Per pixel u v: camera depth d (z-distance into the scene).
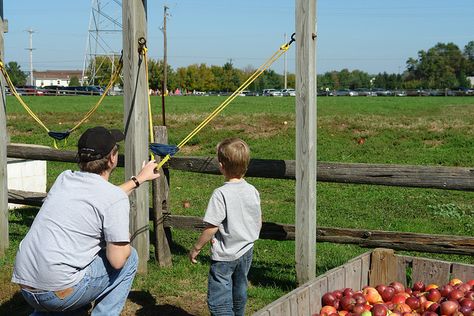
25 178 11.07
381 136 20.64
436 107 42.47
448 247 5.94
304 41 5.75
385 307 4.85
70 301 3.93
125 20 6.49
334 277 5.25
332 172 6.11
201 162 6.95
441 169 5.74
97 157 4.07
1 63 7.36
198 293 6.20
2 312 5.60
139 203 6.62
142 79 6.57
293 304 4.61
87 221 3.90
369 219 10.52
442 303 4.91
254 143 20.61
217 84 120.56
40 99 53.00
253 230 4.77
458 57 146.12
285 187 13.98
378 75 145.75
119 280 4.18
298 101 5.83
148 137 6.81
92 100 51.53
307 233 5.92
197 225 6.96
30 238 3.92
